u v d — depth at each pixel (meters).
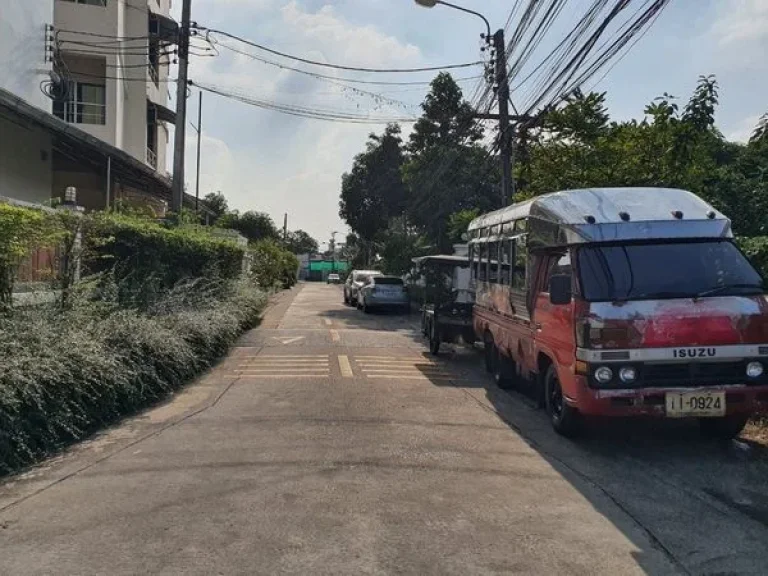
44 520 5.12
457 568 4.35
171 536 4.82
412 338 18.56
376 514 5.26
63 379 7.48
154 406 9.35
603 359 6.70
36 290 9.01
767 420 8.08
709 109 11.50
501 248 11.05
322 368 12.92
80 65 26.88
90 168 22.33
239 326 16.97
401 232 35.94
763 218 11.34
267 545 4.66
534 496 5.76
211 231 21.73
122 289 11.55
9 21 15.70
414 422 8.46
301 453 6.96
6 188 16.92
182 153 21.06
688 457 6.95
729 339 6.71
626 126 13.88
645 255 7.39
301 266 95.44
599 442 7.54
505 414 9.05
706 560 4.55
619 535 4.95
